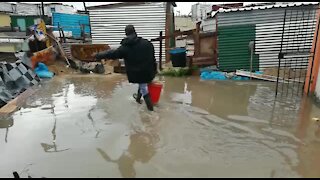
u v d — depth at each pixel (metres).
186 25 26.94
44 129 5.65
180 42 18.81
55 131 5.54
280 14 10.62
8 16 27.31
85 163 4.24
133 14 15.66
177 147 4.74
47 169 4.09
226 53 11.53
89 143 4.95
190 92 8.70
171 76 11.55
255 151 4.59
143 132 5.39
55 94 8.48
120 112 6.59
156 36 15.69
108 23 15.95
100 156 4.46
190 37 15.30
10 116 6.46
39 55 11.63
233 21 11.21
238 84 9.91
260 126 5.70
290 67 10.65
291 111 6.69
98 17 15.94
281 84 9.73
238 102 7.52
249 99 7.83
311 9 10.03
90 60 13.81
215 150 4.62
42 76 11.01
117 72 12.58
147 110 6.68
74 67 12.86
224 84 9.94
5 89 8.12
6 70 8.87
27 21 27.45
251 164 4.16
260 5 12.15
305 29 10.44
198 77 11.36
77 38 21.25
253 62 11.38
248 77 10.67
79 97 8.07
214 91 8.84
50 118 6.29
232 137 5.15
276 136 5.19
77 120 6.12
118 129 5.56
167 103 7.34
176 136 5.20
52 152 4.64
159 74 11.73
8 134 5.43
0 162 4.34
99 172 3.98
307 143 4.89
